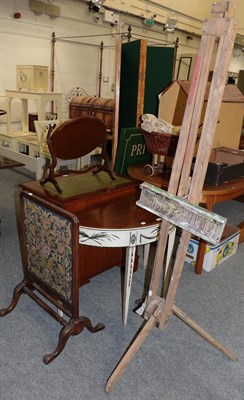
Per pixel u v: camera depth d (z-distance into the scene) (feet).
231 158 8.32
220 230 3.92
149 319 5.15
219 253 8.40
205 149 4.11
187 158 4.39
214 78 3.86
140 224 5.37
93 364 5.28
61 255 5.09
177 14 21.67
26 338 5.73
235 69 28.43
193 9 22.43
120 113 9.45
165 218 4.48
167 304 5.04
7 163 8.82
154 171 7.69
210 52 3.92
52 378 4.99
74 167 14.06
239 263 8.73
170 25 18.62
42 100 14.40
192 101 4.16
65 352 5.47
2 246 8.84
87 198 5.88
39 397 4.69
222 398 4.87
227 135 8.89
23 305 6.57
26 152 16.19
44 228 5.24
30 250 5.77
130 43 8.55
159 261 5.05
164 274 7.00
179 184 4.53
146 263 8.10
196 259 8.05
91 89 20.12
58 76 18.29
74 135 5.77
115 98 8.48
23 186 6.18
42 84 14.99
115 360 5.39
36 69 14.52
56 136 5.57
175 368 5.32
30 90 14.78
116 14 18.78
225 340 5.98
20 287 6.23
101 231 5.22
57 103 15.23
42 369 5.13
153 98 9.43
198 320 6.45
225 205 13.03
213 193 6.81
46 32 17.06
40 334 5.84
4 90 16.21
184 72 21.84
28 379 4.95
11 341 5.64
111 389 4.82
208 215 4.00
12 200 12.09
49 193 5.88
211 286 7.61
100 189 6.25
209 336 5.38
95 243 5.35
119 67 8.26
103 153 6.69
